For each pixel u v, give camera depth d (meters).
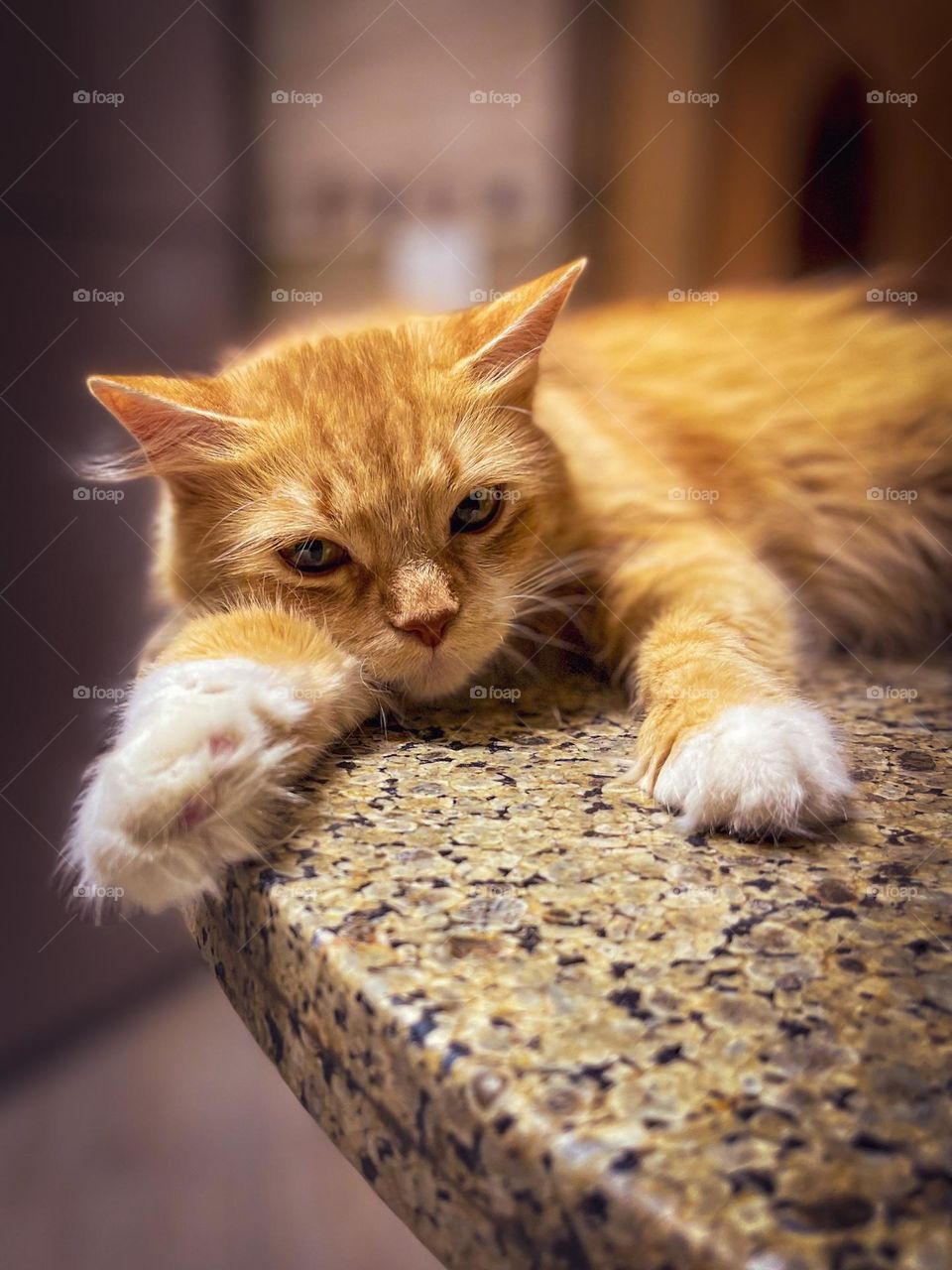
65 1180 0.47
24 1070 0.51
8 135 0.40
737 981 0.16
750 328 0.42
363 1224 0.46
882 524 0.40
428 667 0.27
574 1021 0.15
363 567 0.27
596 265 0.51
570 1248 0.12
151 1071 0.53
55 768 0.45
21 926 0.47
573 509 0.32
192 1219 0.46
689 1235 0.11
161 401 0.26
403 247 0.51
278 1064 0.19
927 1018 0.15
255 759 0.21
